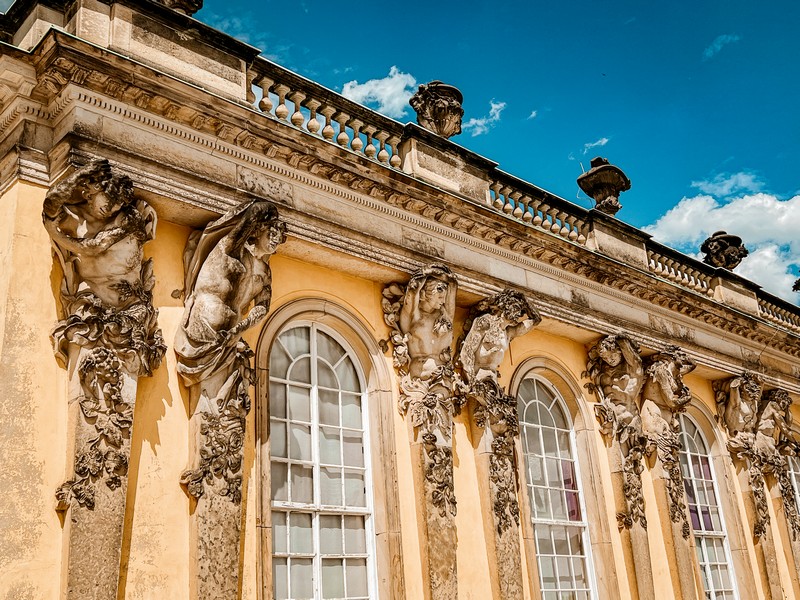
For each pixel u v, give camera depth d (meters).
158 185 11.16
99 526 9.57
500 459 14.62
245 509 11.34
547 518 16.05
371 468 13.37
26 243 10.40
